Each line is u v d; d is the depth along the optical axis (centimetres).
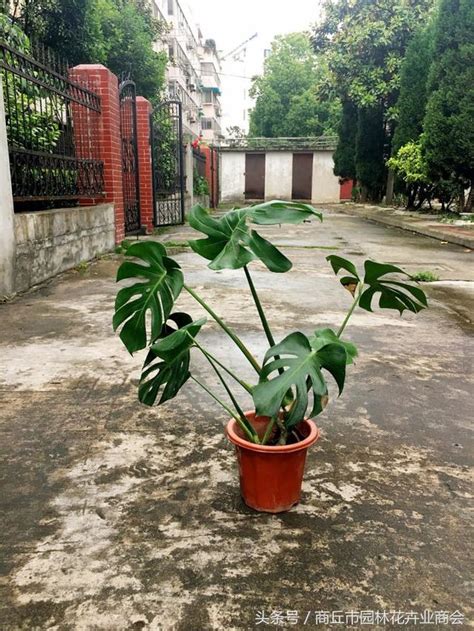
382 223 1175
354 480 163
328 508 149
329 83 1661
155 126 910
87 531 137
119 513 145
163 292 156
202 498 153
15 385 233
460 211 1131
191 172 1252
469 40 912
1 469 166
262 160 2336
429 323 345
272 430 155
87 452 177
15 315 347
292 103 2855
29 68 440
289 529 139
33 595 116
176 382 154
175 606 114
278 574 123
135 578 121
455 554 131
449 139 948
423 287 462
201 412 209
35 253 438
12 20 615
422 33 1185
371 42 1402
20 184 423
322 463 172
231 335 156
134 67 1048
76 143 599
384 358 275
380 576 123
